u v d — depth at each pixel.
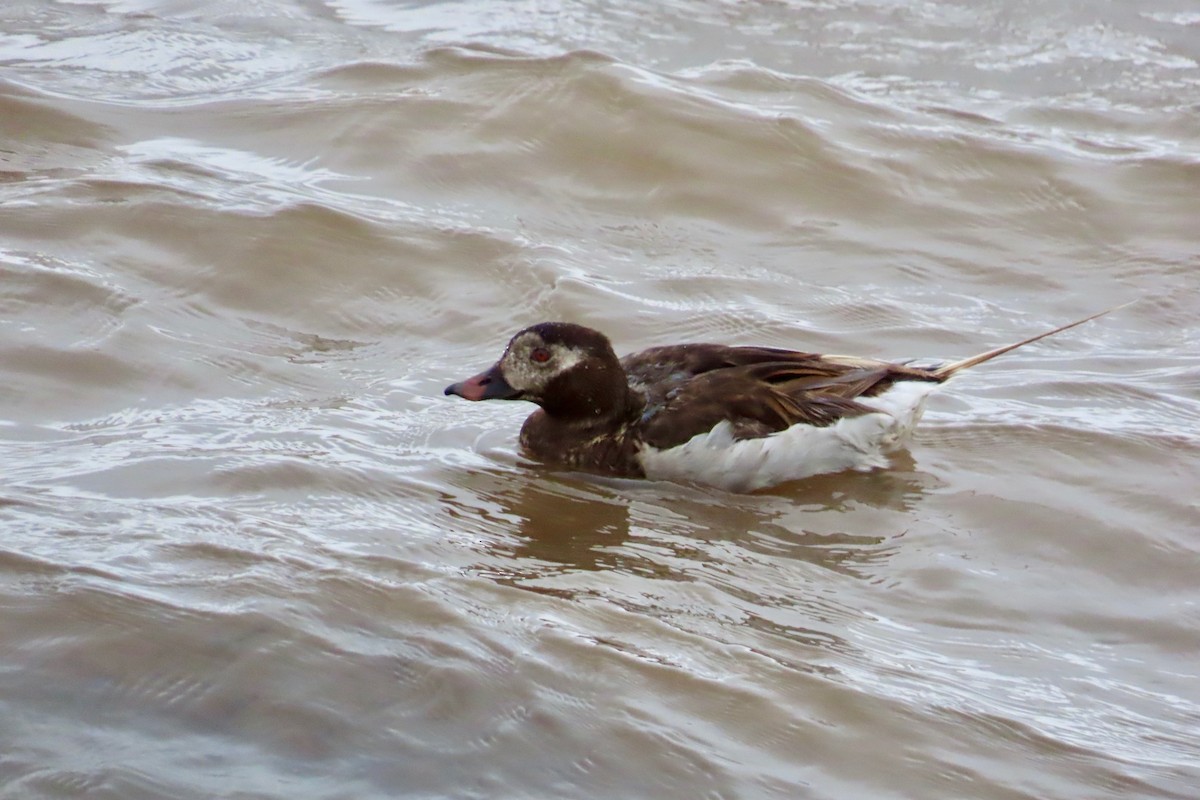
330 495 10.98
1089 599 10.28
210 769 7.71
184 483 10.87
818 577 10.45
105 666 8.37
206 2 20.92
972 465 12.19
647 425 12.07
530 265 15.10
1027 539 11.09
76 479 10.78
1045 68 20.17
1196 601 10.29
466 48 18.88
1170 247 16.33
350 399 12.80
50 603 8.85
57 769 7.58
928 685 8.98
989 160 17.56
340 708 8.23
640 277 15.27
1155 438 12.48
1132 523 11.26
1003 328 14.77
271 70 18.97
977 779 8.12
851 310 14.92
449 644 8.84
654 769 7.98
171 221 15.06
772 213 16.56
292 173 16.47
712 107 17.77
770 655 9.16
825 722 8.48
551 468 12.13
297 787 7.63
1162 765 8.35
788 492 11.91
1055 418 12.87
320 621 8.96
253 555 9.69
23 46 19.16
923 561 10.73
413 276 14.82
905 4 21.72
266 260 14.69
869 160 17.38
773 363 12.47
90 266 14.22
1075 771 8.24
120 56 19.05
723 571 10.45
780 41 20.67
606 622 9.37
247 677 8.39
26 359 12.66
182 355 13.13
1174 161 17.75
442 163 16.81
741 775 8.00
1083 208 16.92
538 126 17.38
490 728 8.18
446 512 11.02
